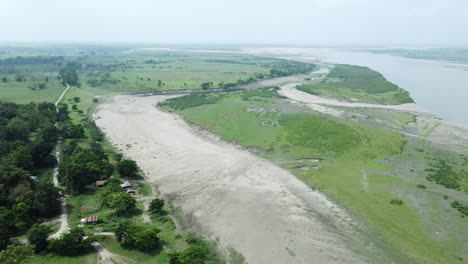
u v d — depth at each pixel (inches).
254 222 2461.9
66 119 4734.3
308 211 2610.7
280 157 3639.3
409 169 3358.8
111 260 2015.3
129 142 4087.1
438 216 2546.8
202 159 3592.5
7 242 2049.7
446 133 4488.2
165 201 2755.9
